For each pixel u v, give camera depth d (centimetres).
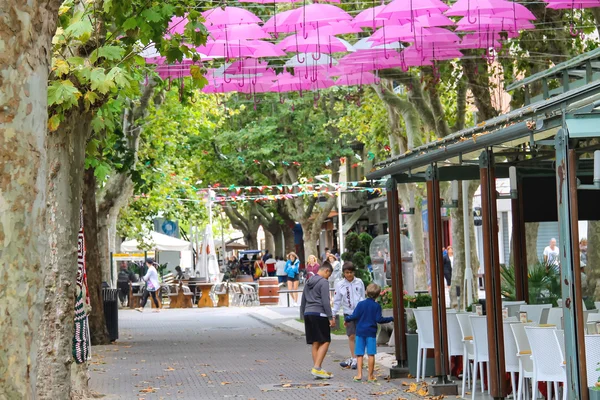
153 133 3475
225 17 1644
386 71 2422
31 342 430
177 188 4762
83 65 1201
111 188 3394
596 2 1609
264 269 6019
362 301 1664
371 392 1507
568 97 1009
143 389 1605
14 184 428
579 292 995
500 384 1275
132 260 5578
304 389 1576
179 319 3522
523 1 2056
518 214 1648
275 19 1634
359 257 2772
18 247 427
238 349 2327
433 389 1452
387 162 1678
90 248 2478
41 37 442
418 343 1602
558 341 1145
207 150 5153
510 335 1307
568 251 998
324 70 2055
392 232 1698
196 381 1725
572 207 998
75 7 1313
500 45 1905
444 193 3053
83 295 1453
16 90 430
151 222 5319
